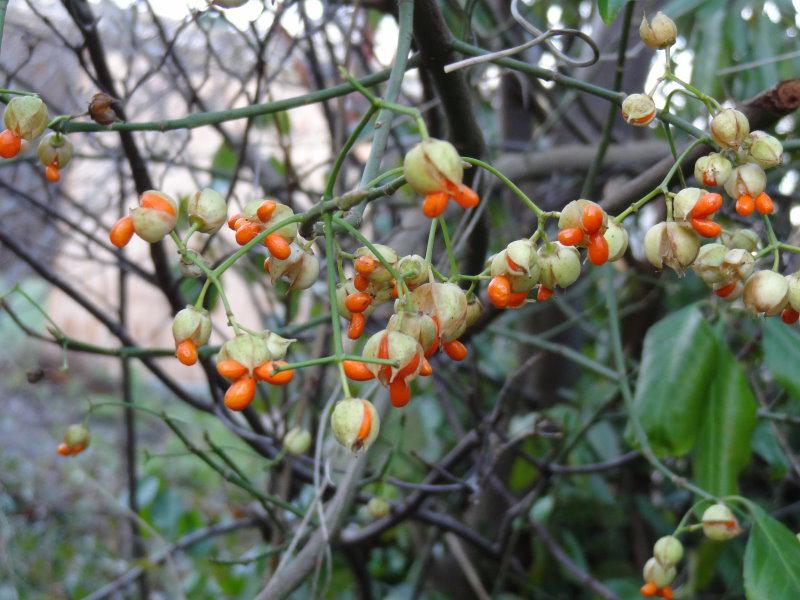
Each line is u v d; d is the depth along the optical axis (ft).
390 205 1.51
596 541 1.77
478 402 1.21
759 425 1.28
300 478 1.20
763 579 0.76
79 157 1.35
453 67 0.71
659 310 1.70
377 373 0.54
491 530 1.64
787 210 1.39
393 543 1.77
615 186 1.50
